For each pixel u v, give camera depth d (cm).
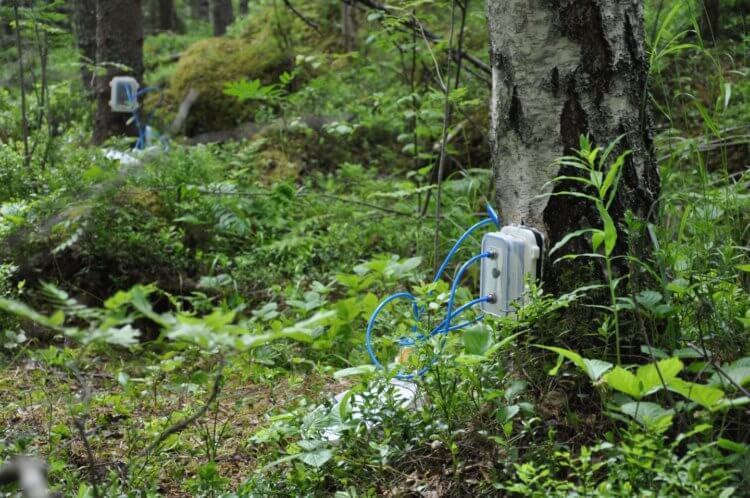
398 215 672
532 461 273
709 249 358
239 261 605
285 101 906
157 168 677
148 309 210
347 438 314
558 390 317
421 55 687
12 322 504
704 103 761
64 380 460
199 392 390
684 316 326
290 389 420
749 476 251
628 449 238
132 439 350
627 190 326
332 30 1133
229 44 1068
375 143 895
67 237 579
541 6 324
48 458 342
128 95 780
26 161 685
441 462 308
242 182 693
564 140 328
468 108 797
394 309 466
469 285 573
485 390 312
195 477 339
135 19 873
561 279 330
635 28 327
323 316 221
